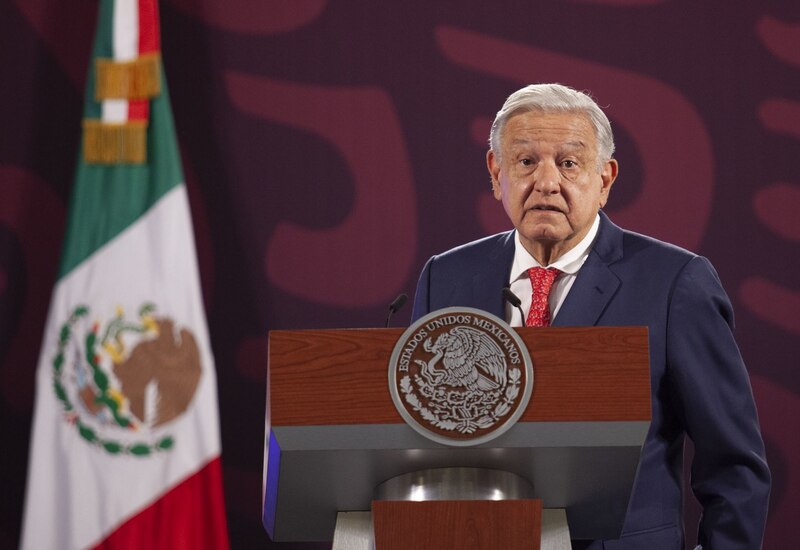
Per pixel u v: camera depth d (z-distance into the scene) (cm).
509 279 875
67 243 1373
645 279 814
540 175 823
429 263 927
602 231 852
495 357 591
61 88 1519
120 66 1406
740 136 1470
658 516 761
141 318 1346
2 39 1523
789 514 1404
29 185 1500
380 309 1481
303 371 595
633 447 591
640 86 1487
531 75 1501
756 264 1448
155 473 1320
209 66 1521
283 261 1490
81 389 1334
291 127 1510
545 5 1507
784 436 1419
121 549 1303
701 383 774
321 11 1527
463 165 1494
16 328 1473
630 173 1474
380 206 1494
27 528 1311
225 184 1502
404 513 585
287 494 643
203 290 1483
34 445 1326
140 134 1392
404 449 589
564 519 644
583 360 591
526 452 594
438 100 1505
